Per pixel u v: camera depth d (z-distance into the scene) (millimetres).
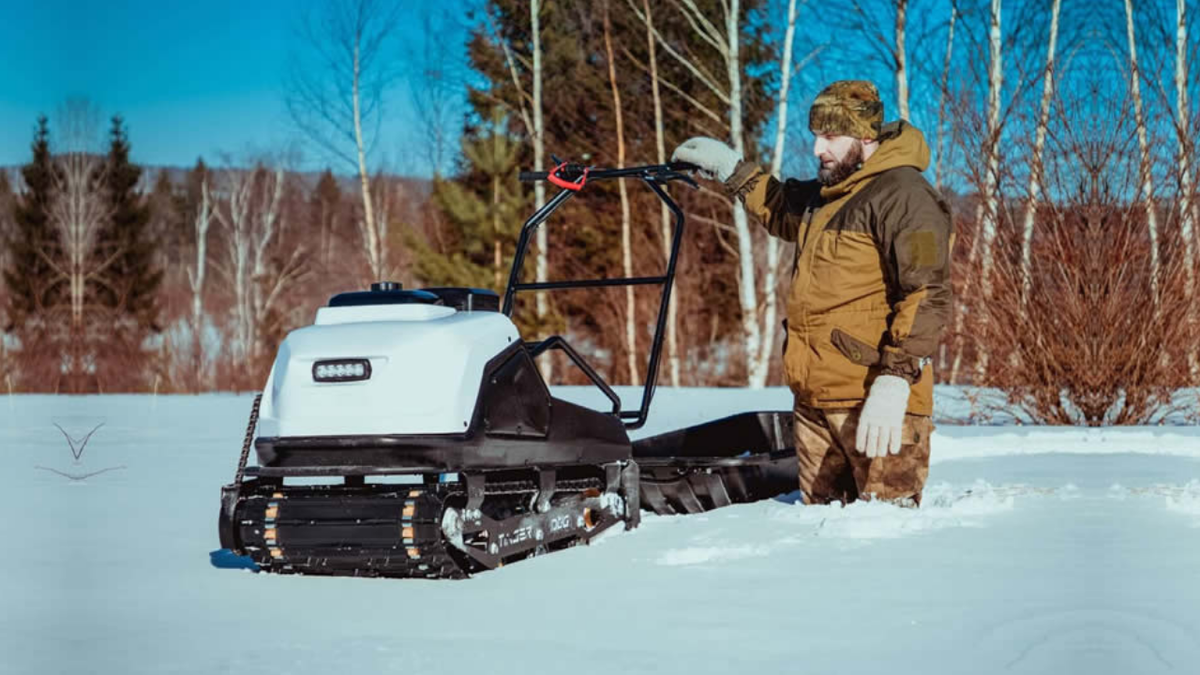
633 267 26297
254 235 45438
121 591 3213
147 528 4309
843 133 4344
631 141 25859
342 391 3520
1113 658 2344
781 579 3191
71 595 3154
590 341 28094
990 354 9562
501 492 3621
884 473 4422
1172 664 2303
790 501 4980
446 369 3482
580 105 26797
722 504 4750
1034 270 9430
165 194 50562
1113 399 9320
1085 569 3258
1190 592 2947
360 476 3781
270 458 3598
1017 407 9859
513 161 23234
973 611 2770
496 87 26000
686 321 26969
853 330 4352
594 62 26406
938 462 6633
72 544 3969
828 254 4383
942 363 13195
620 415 4375
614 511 4125
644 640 2562
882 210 4246
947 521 4133
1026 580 3119
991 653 2404
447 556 3299
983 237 9641
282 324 38219
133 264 37000
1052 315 9289
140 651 2523
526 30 25516
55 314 32250
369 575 3455
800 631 2613
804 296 4449
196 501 5062
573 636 2613
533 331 22531
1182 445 7387
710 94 24406
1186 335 9133
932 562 3391
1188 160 9102
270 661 2430
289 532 3400
